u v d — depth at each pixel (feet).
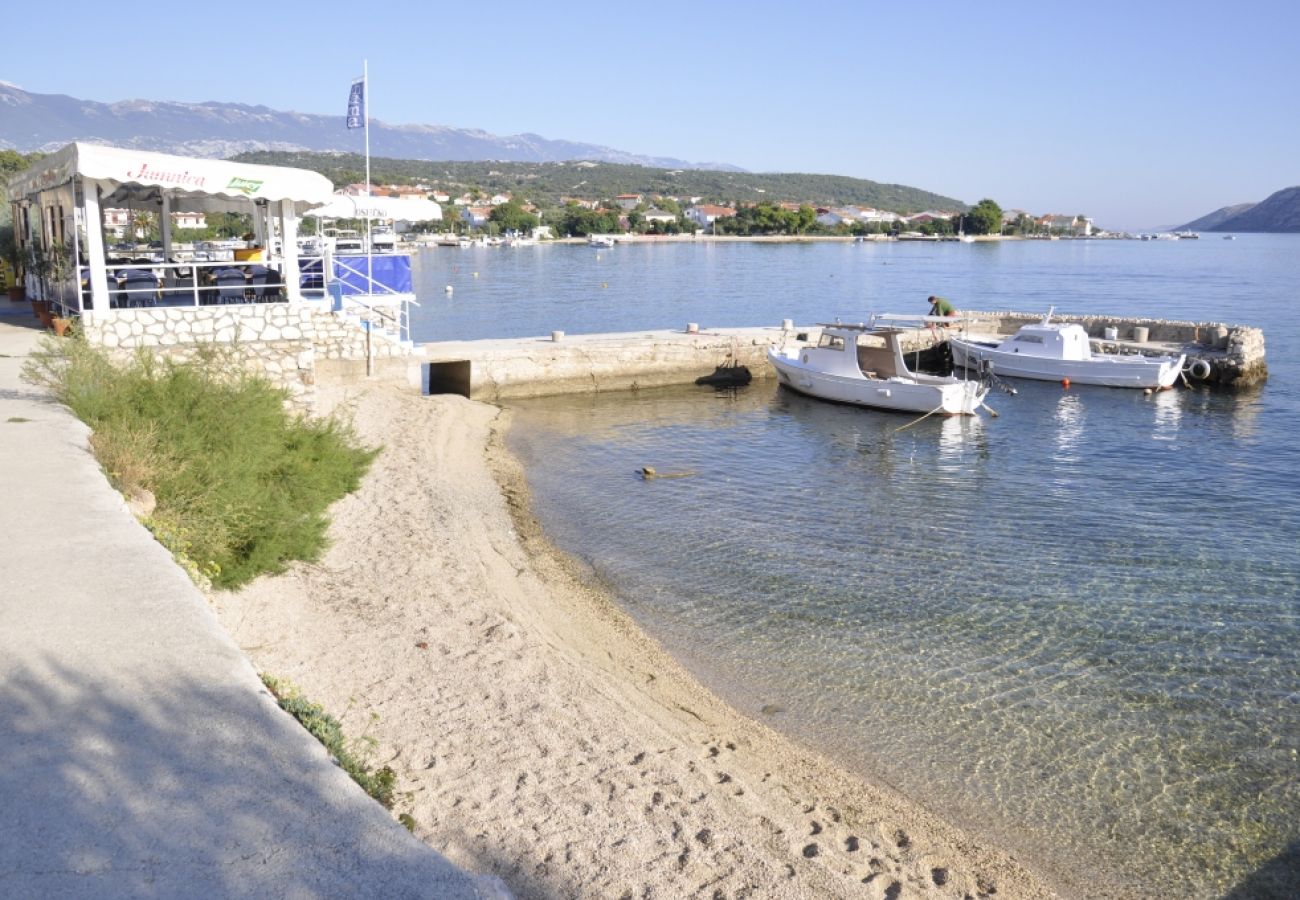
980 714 36.01
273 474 41.52
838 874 25.35
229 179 50.44
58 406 37.06
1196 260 467.52
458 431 82.38
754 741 33.32
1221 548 56.24
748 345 120.88
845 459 80.59
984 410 104.06
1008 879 26.68
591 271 324.80
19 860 11.76
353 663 34.32
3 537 23.08
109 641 17.90
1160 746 33.83
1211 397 110.83
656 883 23.53
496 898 11.69
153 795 13.32
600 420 95.25
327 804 13.51
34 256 60.08
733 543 56.59
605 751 30.32
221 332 50.83
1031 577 50.98
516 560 51.16
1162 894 26.55
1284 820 29.78
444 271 323.37
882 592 48.60
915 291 250.16
